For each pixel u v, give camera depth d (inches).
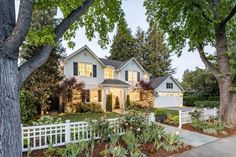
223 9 425.1
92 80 823.7
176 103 1158.3
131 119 286.8
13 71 133.8
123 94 893.2
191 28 447.5
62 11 232.7
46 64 589.3
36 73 574.2
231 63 413.1
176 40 484.4
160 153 240.1
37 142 252.2
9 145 129.5
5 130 128.8
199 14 429.1
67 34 261.0
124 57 1675.7
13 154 131.3
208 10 426.0
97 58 835.4
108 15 256.1
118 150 214.8
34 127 240.5
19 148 136.3
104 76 879.7
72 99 719.1
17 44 131.0
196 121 400.8
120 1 253.0
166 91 1106.1
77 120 541.6
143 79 993.5
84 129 276.7
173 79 1146.7
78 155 217.6
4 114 129.0
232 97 427.5
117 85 840.3
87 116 631.8
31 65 148.8
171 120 457.1
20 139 138.1
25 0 131.2
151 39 1706.4
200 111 437.4
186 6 423.8
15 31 129.6
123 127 287.6
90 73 819.4
